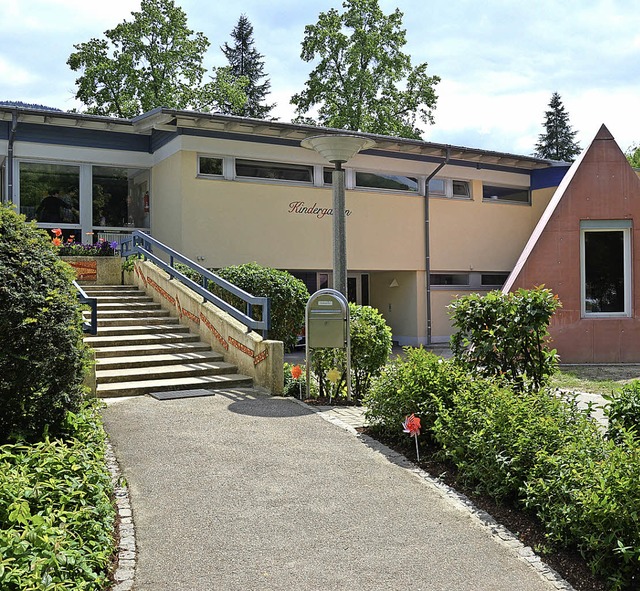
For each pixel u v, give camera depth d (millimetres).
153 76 27812
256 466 5801
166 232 16562
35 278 5379
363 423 7336
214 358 10141
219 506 4918
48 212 16219
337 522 4668
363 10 28719
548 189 21984
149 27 27781
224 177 16453
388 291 21078
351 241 18438
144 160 17328
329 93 29359
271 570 3967
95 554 3754
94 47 27406
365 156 18688
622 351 13672
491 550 4273
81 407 5988
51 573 3316
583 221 13789
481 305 7730
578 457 4602
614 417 5781
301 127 16328
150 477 5492
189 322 11391
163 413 7578
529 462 4965
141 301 12703
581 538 4102
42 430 5461
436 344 19891
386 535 4473
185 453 6117
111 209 17141
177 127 15820
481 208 21172
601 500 3992
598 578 3928
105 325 11023
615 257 13930
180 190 15812
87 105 28156
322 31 28766
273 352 8867
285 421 7320
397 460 6031
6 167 15625
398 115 30672
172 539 4367
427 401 6391
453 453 5637
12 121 15141
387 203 19172
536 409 5609
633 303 13789
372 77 28734
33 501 4000
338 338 8625
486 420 5441
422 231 19891
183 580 3836
